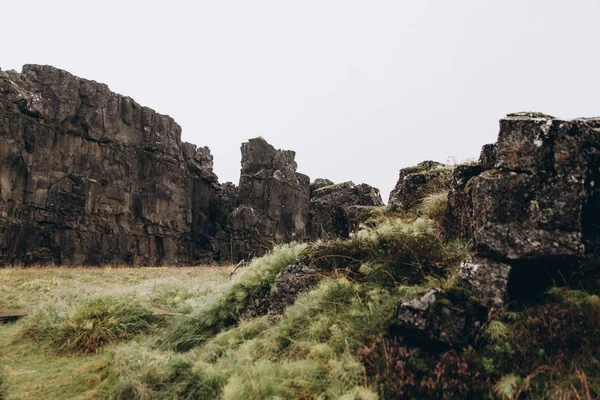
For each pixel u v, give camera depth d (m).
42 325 6.69
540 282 3.96
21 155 23.19
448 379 3.14
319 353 3.90
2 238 21.83
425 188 7.97
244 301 5.83
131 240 29.19
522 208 3.98
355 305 4.48
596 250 3.94
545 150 4.04
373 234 5.51
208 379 3.95
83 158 26.80
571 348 3.21
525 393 2.93
